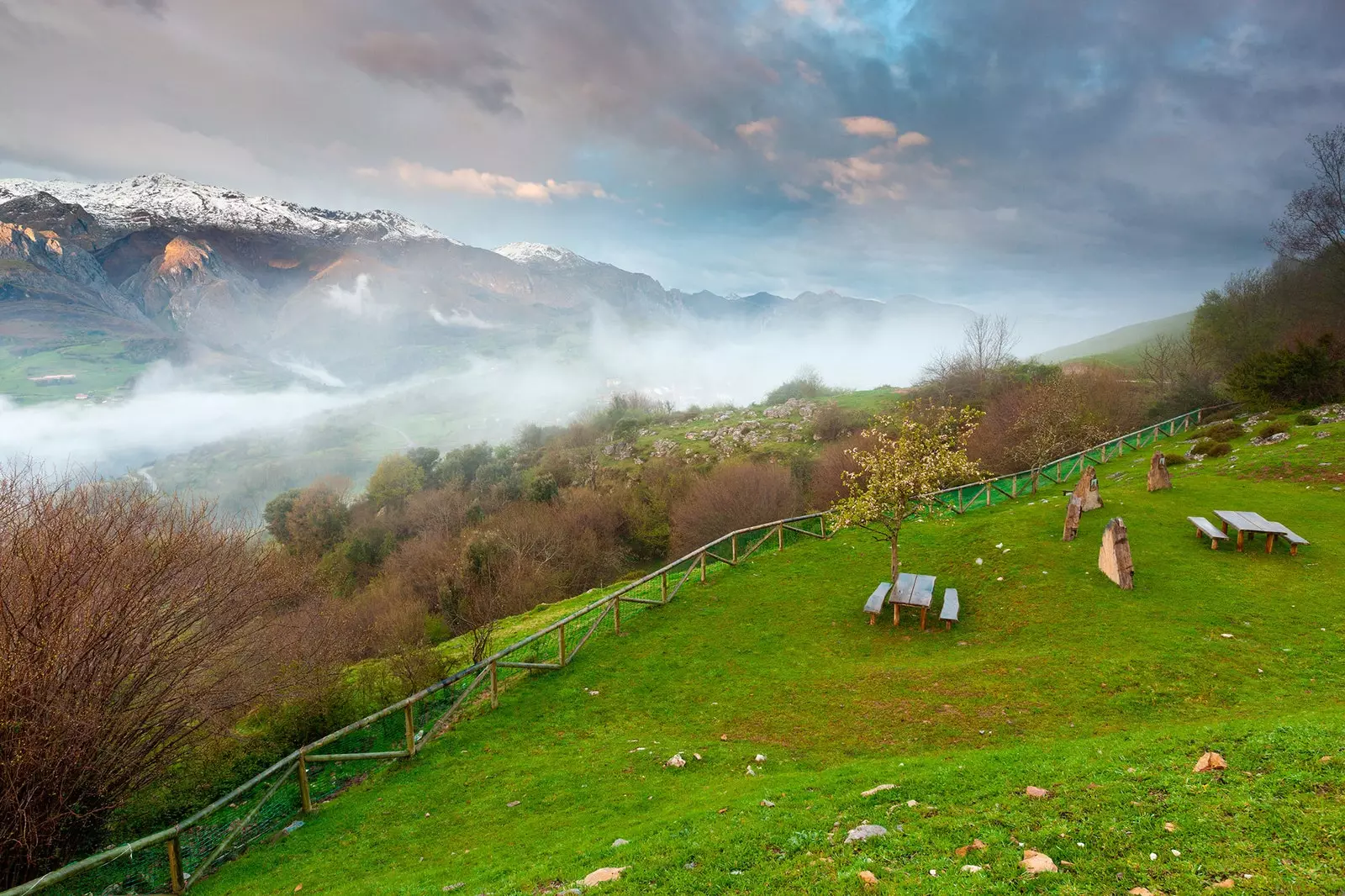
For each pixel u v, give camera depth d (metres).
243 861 12.46
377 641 43.78
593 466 90.44
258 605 19.70
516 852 10.70
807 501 65.19
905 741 13.84
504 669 20.89
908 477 21.00
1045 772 9.83
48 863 12.38
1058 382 52.38
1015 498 33.69
